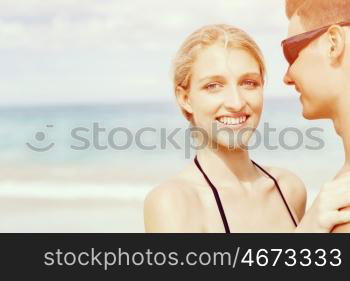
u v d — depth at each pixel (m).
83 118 32.69
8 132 31.70
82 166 21.48
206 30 3.00
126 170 20.56
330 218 2.76
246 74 2.94
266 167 3.48
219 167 3.10
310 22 2.82
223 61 2.92
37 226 14.45
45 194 18.05
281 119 26.12
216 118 2.97
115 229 13.86
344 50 2.75
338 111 2.83
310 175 18.45
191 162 3.20
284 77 3.00
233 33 2.96
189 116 3.13
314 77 2.83
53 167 21.89
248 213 3.09
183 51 3.04
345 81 2.77
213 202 3.03
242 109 2.94
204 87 2.97
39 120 32.47
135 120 31.86
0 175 21.09
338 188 2.83
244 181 3.17
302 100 2.94
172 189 2.97
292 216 3.26
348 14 2.75
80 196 17.48
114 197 17.19
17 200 17.31
